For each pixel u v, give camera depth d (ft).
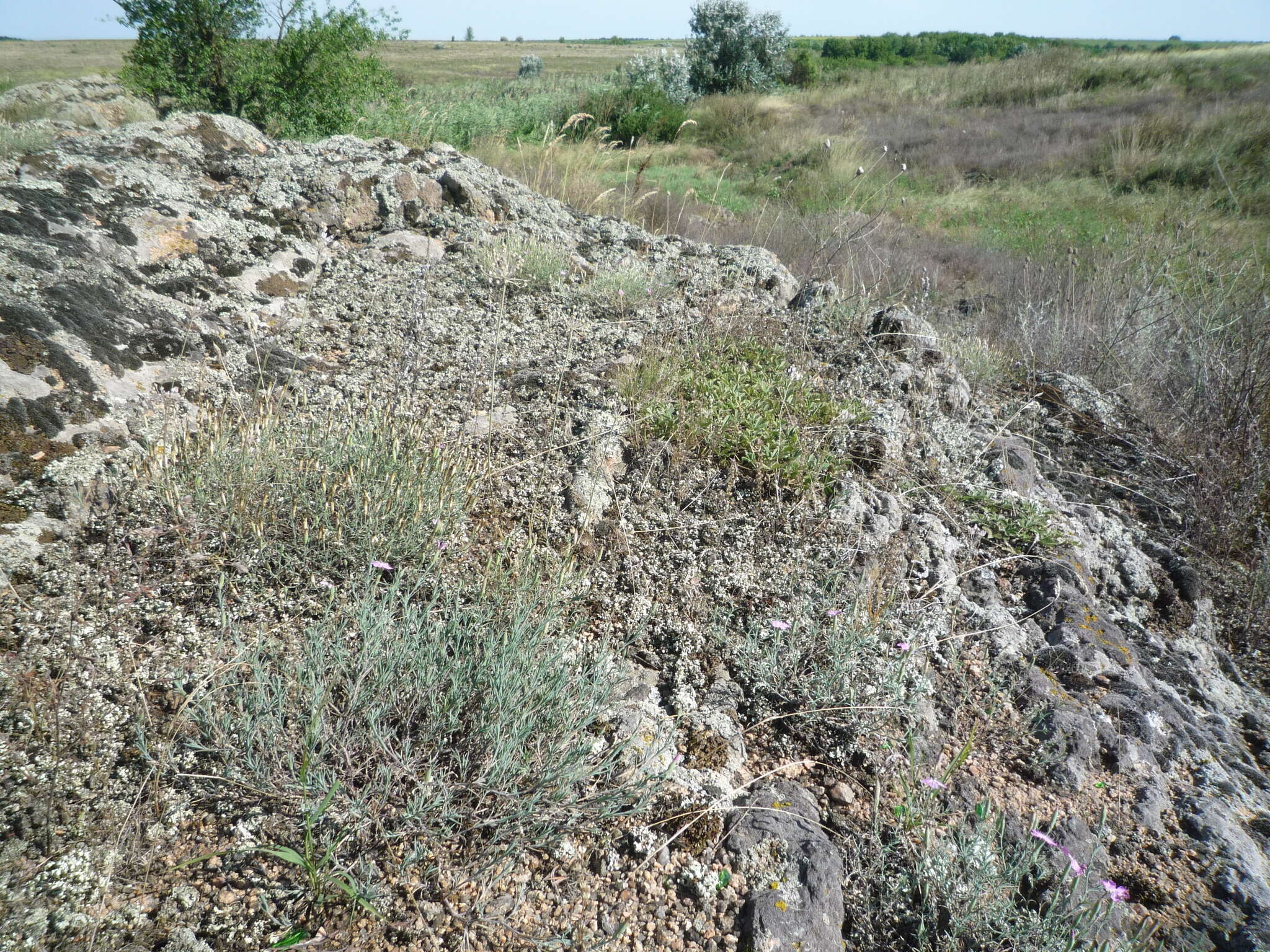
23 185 10.52
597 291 13.34
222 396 9.08
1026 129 55.57
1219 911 6.15
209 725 5.82
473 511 8.44
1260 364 13.48
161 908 4.93
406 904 5.28
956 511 10.48
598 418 9.86
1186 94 60.95
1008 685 8.20
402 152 15.84
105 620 6.44
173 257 10.90
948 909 5.74
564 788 5.85
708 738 6.83
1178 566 11.03
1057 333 16.85
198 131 13.99
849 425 10.69
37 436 7.48
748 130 59.00
